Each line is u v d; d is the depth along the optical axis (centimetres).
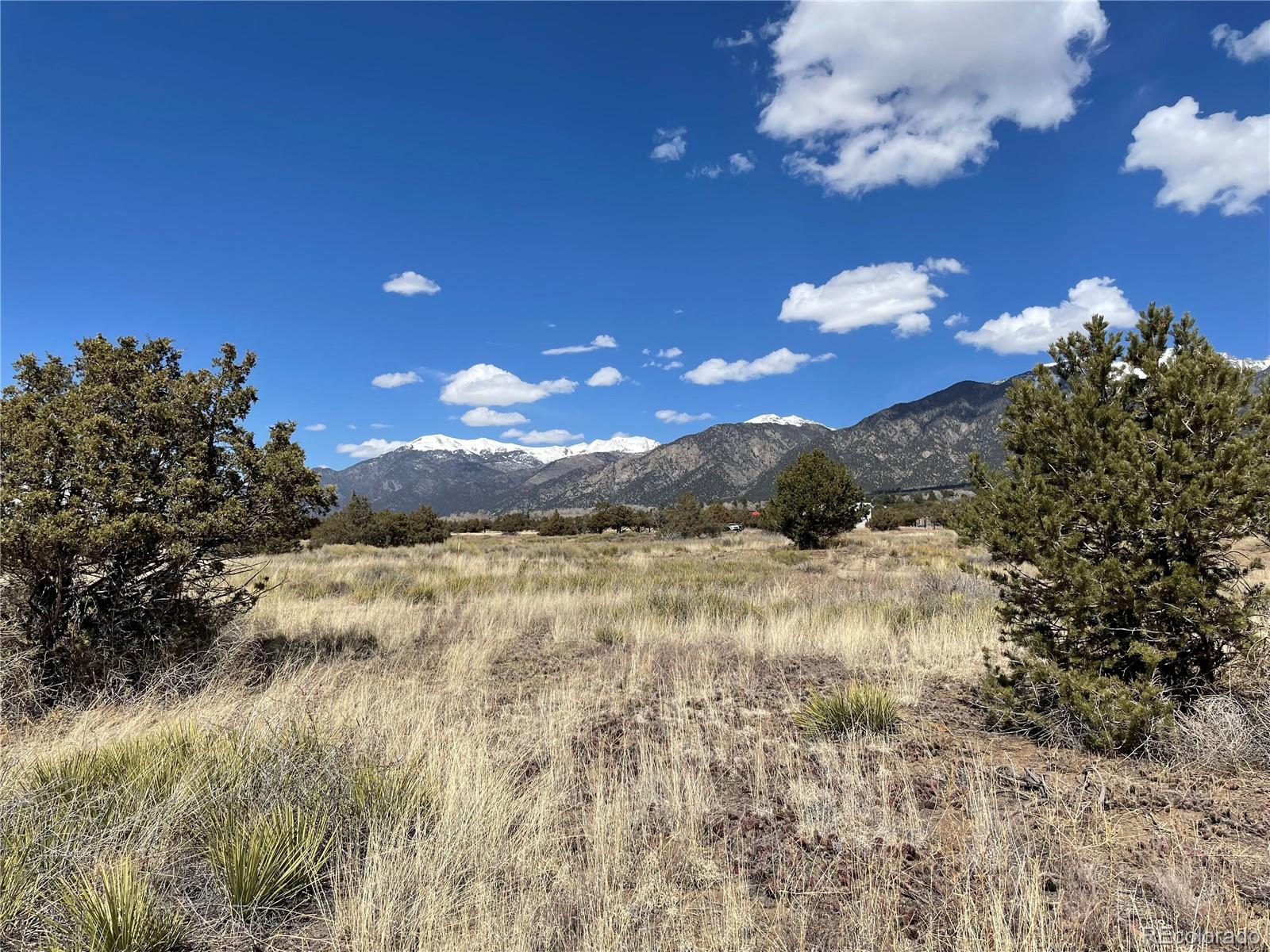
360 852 336
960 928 258
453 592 1523
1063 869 315
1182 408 464
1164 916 276
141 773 368
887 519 5856
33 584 599
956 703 612
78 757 383
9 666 552
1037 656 512
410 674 745
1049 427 520
